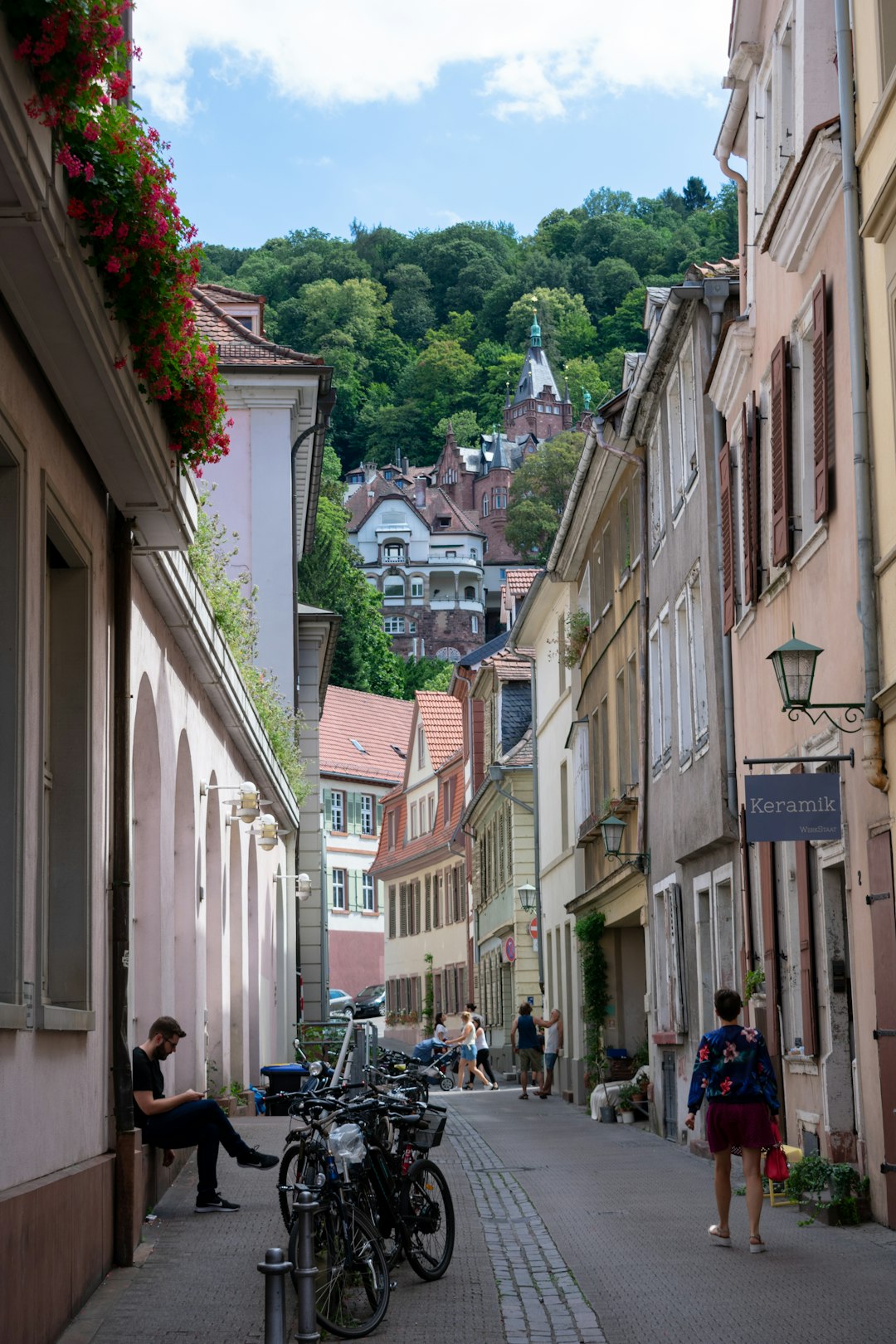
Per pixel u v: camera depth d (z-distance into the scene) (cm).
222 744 2125
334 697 8612
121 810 1173
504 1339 948
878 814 1318
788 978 1681
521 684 4956
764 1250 1220
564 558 3441
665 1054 2434
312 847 3938
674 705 2297
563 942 3759
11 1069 823
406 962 7344
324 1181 991
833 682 1464
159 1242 1235
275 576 3500
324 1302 957
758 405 1788
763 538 1769
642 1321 991
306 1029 3234
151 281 894
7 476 863
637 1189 1667
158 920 1493
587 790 3359
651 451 2531
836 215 1437
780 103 1712
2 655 849
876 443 1322
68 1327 939
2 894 837
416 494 19138
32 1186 848
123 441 1042
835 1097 1457
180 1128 1386
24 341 875
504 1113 3066
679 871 2297
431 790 7038
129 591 1203
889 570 1288
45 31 687
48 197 750
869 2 1320
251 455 3531
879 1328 949
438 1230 1155
